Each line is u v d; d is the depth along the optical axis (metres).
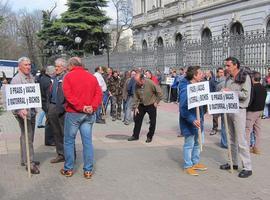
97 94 8.02
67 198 6.88
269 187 7.42
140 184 7.64
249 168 8.12
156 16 44.88
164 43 43.53
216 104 8.11
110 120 16.95
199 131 8.31
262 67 18.53
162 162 9.33
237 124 8.16
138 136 12.16
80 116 7.95
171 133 13.43
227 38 21.17
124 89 15.64
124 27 74.62
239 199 6.79
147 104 11.83
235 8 31.19
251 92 8.22
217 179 7.92
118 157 9.84
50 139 11.15
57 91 9.04
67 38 56.28
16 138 12.46
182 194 7.05
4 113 19.67
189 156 8.37
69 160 8.14
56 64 9.42
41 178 8.05
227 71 8.38
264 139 12.17
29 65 8.38
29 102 8.13
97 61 40.38
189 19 38.06
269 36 18.36
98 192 7.19
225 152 10.33
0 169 8.71
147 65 29.94
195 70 8.10
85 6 55.50
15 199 6.82
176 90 25.25
